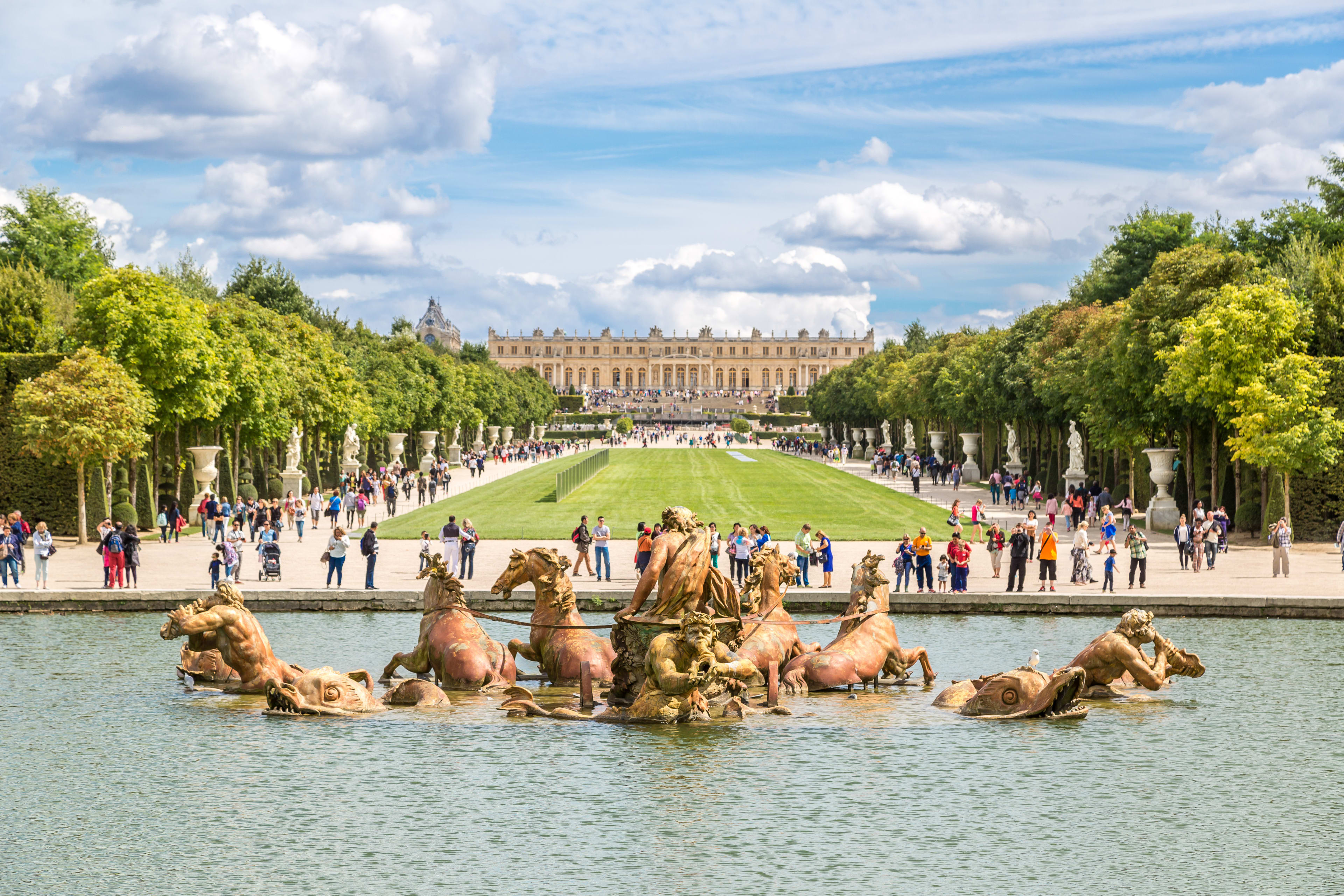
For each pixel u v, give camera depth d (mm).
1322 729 22531
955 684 24500
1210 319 56719
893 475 119438
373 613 38219
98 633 33844
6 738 21734
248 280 146125
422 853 16297
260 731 22203
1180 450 67625
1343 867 15906
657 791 18734
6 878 15484
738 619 24766
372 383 115125
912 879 15469
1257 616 37406
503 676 25672
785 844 16594
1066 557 52094
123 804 18203
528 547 56125
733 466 139625
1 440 58875
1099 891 15133
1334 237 85938
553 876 15531
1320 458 53438
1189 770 19938
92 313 65125
